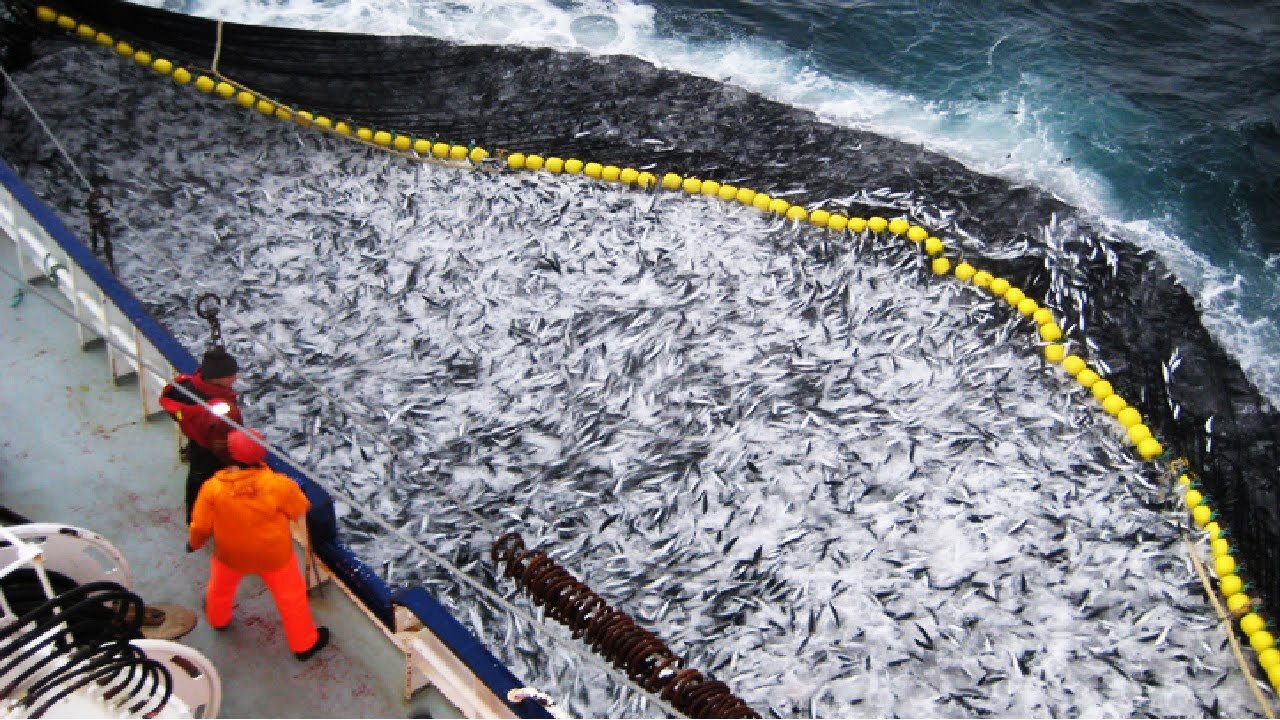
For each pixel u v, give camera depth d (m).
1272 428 13.97
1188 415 13.97
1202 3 22.56
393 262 14.93
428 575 10.91
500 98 18.20
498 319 14.20
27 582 6.57
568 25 20.39
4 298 10.48
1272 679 10.99
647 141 17.48
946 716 10.31
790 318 14.54
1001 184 17.55
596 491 12.08
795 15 21.09
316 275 14.59
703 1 21.30
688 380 13.49
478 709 7.06
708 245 15.66
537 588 7.48
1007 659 10.84
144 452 9.30
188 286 14.11
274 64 18.06
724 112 18.38
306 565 8.10
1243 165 18.52
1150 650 11.14
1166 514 12.62
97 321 9.91
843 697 10.35
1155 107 19.69
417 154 16.97
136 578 8.32
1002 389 13.91
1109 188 17.91
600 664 7.24
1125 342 14.85
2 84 16.59
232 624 8.05
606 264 15.22
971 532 12.01
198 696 6.75
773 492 12.25
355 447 12.23
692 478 12.30
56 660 5.63
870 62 20.22
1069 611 11.35
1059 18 21.75
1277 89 20.34
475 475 12.14
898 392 13.61
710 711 7.21
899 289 15.22
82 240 14.41
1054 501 12.48
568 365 13.62
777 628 10.86
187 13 19.81
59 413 9.54
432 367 13.45
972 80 19.98
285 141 16.84
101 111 16.66
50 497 8.86
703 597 11.07
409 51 18.98
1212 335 15.42
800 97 19.16
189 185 15.76
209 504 7.13
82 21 17.80
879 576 11.48
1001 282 15.32
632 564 11.32
